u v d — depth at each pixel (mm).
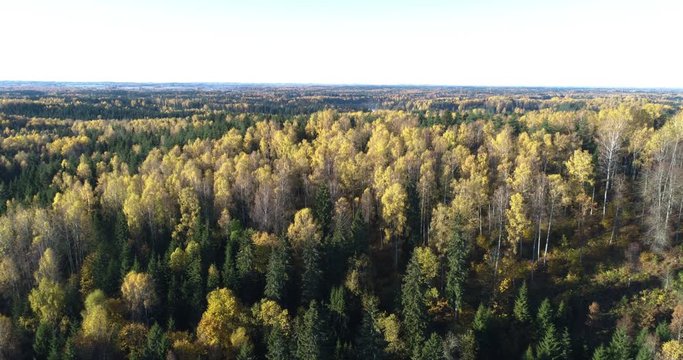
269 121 155500
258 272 82812
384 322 70750
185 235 95062
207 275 81062
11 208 101500
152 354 66188
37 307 75562
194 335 71812
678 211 89938
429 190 97875
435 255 85500
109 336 69062
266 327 72000
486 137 120625
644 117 119750
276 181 103688
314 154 120875
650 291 76062
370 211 99062
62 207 98000
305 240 85062
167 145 143375
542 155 106688
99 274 82000
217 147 130750
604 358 63656
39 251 88500
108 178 112750
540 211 86312
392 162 113000
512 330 73000
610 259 84562
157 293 78562
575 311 76625
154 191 100688
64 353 65562
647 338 64125
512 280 82438
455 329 73688
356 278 77562
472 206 90750
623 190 98500
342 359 68500
